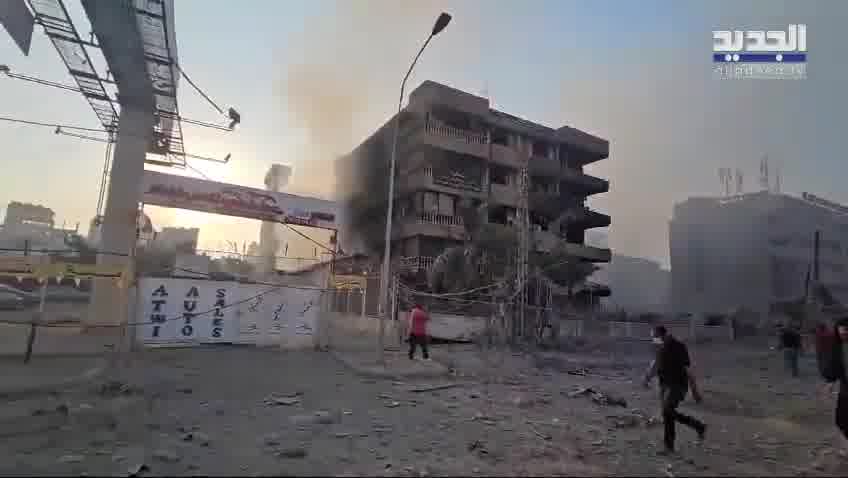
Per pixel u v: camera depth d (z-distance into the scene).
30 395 7.50
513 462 5.24
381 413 7.34
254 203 16.83
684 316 34.44
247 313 14.19
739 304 54.69
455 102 35.34
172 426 6.12
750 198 60.69
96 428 5.91
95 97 17.14
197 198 15.84
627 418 7.59
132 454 4.97
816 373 15.45
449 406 8.09
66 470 4.49
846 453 6.10
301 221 17.61
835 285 55.38
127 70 15.91
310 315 15.13
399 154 37.47
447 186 34.09
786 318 36.88
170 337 12.95
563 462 5.31
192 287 13.39
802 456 6.01
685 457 5.69
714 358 20.00
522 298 19.75
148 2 13.84
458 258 22.48
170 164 22.58
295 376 10.13
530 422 7.21
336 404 7.77
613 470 5.11
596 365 15.31
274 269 40.97
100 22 13.66
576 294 35.38
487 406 8.29
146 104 17.72
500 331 19.03
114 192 17.22
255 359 12.17
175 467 4.68
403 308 20.55
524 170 21.97
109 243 16.84
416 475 4.69
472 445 5.76
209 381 9.05
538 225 38.00
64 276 11.02
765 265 56.50
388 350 15.77
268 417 6.79
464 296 21.50
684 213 65.62
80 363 10.34
